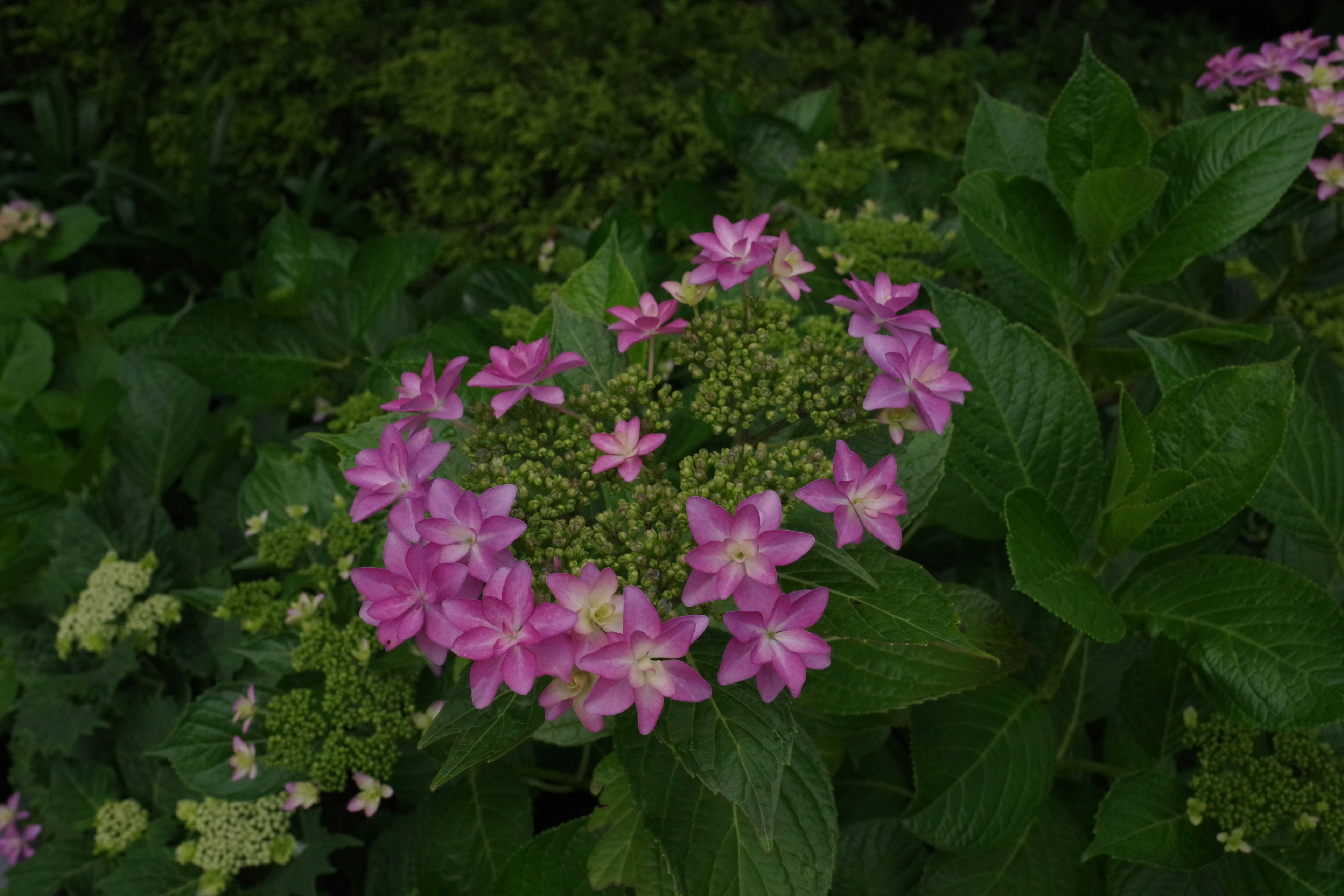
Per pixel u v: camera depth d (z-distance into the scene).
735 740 0.35
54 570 0.76
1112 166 0.52
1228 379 0.44
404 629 0.35
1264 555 0.83
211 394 1.00
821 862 0.40
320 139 1.41
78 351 1.13
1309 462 0.51
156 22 1.53
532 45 1.39
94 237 1.27
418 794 0.60
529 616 0.34
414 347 0.69
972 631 0.49
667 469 0.53
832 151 0.89
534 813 0.68
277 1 1.49
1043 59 1.47
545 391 0.40
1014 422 0.48
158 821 0.67
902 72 1.39
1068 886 0.50
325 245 1.03
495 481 0.40
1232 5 1.60
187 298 1.34
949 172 0.85
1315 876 0.47
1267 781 0.48
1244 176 0.51
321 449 0.70
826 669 0.46
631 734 0.41
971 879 0.50
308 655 0.56
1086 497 0.49
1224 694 0.44
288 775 0.58
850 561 0.36
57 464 0.90
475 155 1.29
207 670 0.72
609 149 1.25
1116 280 0.58
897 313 0.40
